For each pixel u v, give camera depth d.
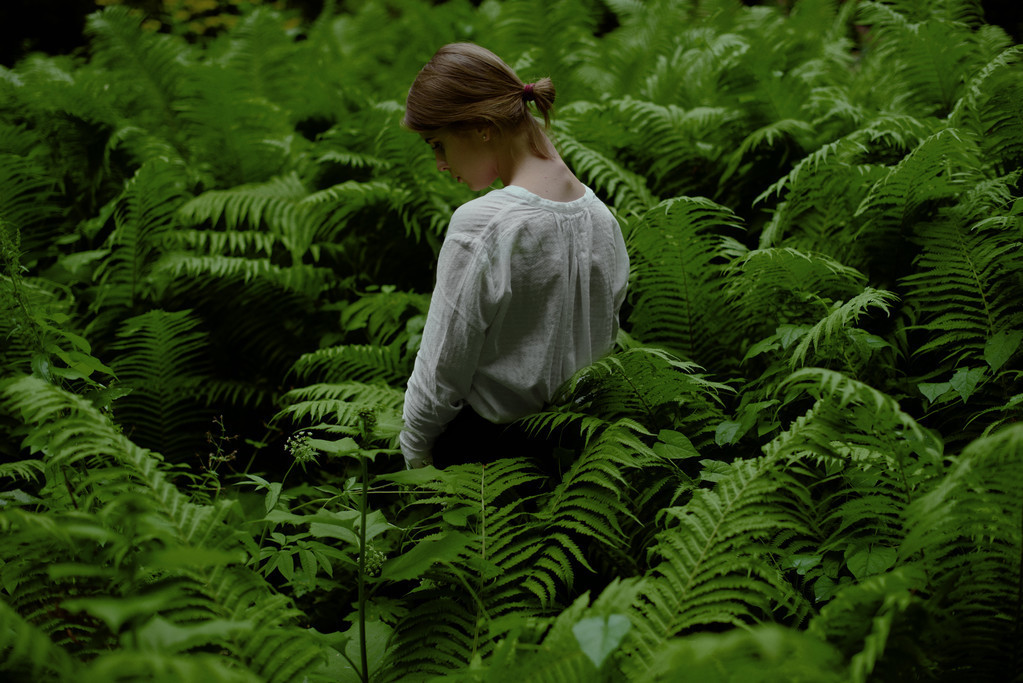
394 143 2.80
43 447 1.75
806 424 1.63
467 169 1.79
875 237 2.26
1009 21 4.24
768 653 0.94
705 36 4.02
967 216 2.07
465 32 4.58
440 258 1.66
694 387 1.95
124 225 2.82
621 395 1.93
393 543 2.11
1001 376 1.91
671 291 2.24
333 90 3.92
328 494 2.35
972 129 2.49
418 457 1.88
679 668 1.09
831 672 1.12
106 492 1.55
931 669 1.34
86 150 3.40
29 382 1.49
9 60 6.36
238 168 3.52
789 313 2.19
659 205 2.08
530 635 1.28
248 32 4.41
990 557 1.36
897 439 1.62
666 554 1.50
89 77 3.71
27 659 1.26
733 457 1.95
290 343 2.99
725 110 3.03
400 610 1.72
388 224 3.02
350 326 2.75
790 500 1.60
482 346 1.67
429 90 1.71
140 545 1.45
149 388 2.68
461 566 1.64
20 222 3.04
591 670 1.21
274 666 1.36
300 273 2.87
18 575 1.45
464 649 1.56
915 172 2.08
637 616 1.41
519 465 1.74
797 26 4.25
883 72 3.40
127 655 0.93
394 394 2.29
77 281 2.95
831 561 1.62
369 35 5.39
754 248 2.87
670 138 2.93
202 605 1.41
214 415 2.87
